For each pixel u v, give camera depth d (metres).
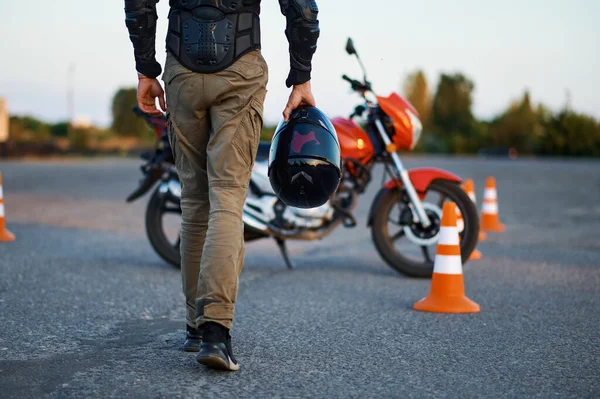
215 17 3.28
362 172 6.48
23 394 3.06
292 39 3.41
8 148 47.66
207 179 3.49
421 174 6.38
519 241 9.23
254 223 6.37
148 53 3.45
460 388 3.28
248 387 3.21
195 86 3.27
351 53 6.08
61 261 6.81
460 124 107.31
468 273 6.73
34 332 4.16
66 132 69.81
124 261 6.95
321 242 8.97
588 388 3.31
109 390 3.13
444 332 4.38
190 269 3.59
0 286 5.51
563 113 73.44
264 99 3.37
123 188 17.52
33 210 11.84
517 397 3.17
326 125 3.66
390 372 3.51
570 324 4.64
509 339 4.22
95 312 4.74
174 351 3.78
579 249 8.51
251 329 4.36
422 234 6.40
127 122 62.22
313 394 3.14
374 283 6.14
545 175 28.84
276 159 3.64
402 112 6.35
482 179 25.12
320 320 4.65
